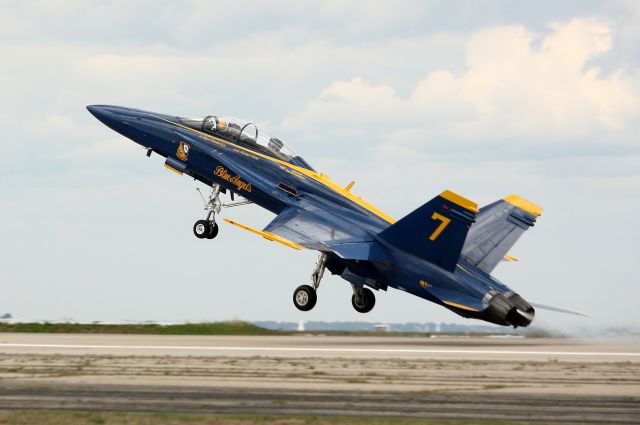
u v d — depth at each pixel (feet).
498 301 237.04
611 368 185.88
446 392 152.97
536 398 148.05
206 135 305.53
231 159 297.12
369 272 257.14
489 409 138.51
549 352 221.46
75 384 157.48
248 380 163.94
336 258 268.41
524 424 128.16
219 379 164.96
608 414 135.74
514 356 209.67
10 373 170.81
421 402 143.64
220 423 127.44
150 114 319.68
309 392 151.64
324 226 262.26
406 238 244.22
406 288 247.09
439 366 187.11
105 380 162.30
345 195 280.72
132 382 160.25
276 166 292.61
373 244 250.16
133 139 317.42
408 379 167.53
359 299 294.46
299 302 275.18
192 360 192.54
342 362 192.34
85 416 130.82
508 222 256.93
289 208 279.69
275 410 136.05
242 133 301.02
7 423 126.52
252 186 290.97
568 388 158.40
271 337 276.62
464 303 237.25
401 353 214.48
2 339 243.19
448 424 127.65
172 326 287.89
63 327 281.33
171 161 308.81
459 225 232.53
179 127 310.45
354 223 266.77
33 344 227.61
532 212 258.78
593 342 264.93
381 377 169.58
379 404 141.59
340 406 139.74
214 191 302.25
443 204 233.55
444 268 240.94
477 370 180.65
